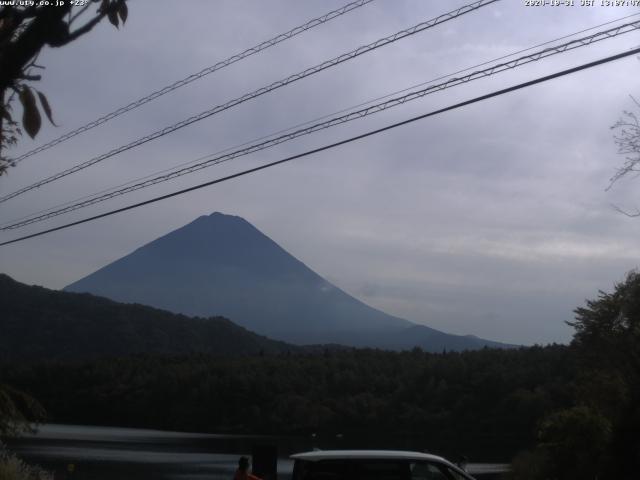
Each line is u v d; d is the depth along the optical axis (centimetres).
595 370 3578
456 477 1152
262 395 9456
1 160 816
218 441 7400
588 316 3719
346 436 7681
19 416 1769
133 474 4044
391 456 1140
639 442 3281
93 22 525
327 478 1112
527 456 3784
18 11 505
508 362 8056
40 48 503
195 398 9631
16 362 10662
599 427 3300
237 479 1614
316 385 9488
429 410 8112
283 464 4616
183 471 4331
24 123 515
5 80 503
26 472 1945
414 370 9056
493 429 7194
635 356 3553
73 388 10175
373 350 11450
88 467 4381
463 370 8338
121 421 9831
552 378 7131
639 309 3606
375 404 8644
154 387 10000
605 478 3269
